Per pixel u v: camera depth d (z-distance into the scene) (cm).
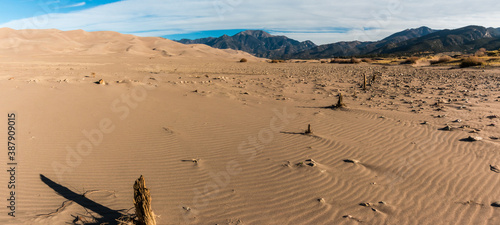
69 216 370
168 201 412
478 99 1205
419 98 1284
